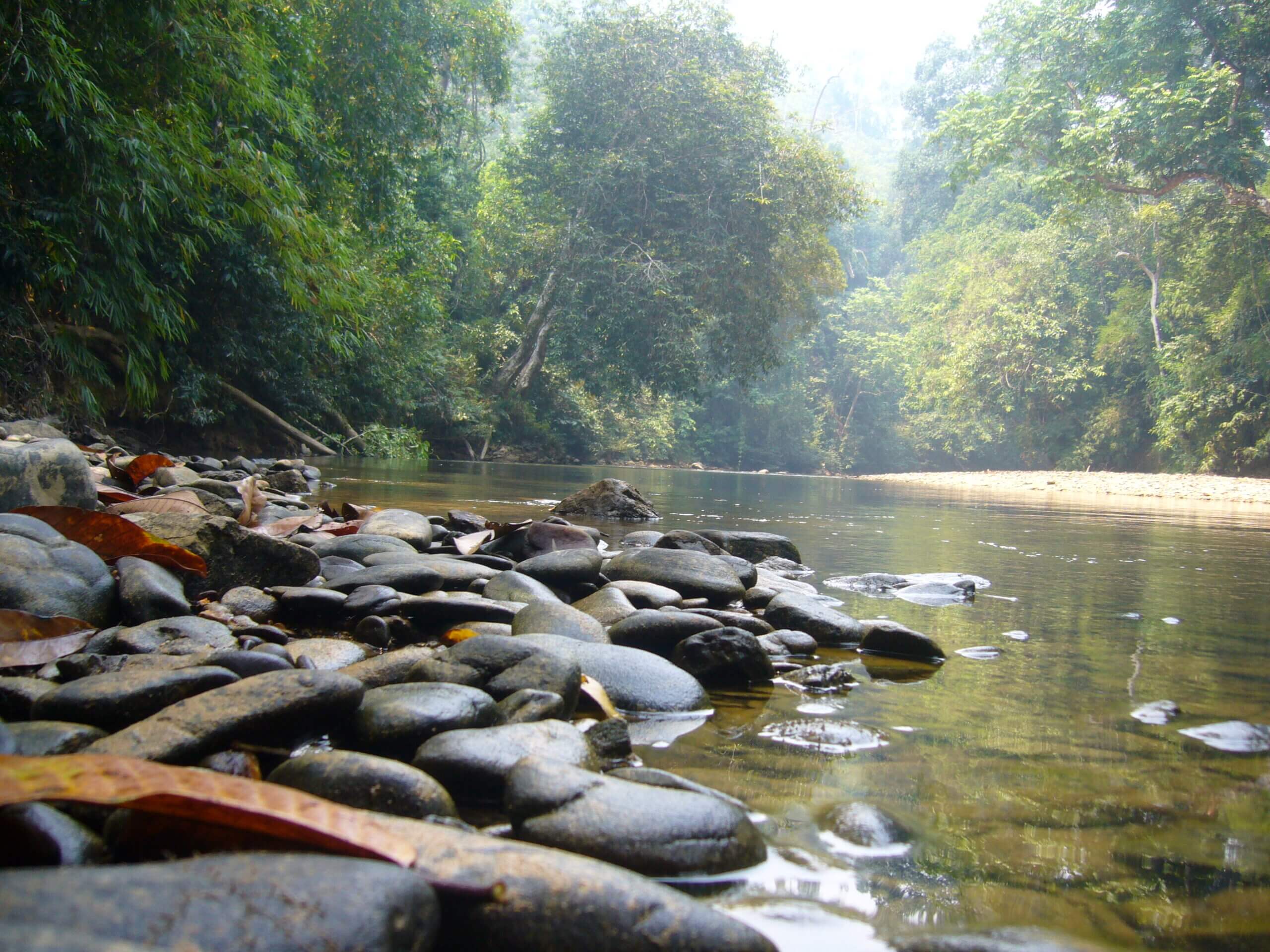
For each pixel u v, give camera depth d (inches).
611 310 856.9
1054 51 892.0
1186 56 828.0
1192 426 946.7
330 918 29.8
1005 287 1207.6
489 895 34.9
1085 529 283.7
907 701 76.1
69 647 77.1
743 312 924.6
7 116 226.5
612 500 252.5
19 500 109.4
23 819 38.9
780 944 36.7
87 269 262.5
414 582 106.7
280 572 107.8
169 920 28.2
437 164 743.1
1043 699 76.5
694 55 920.9
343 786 47.8
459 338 859.4
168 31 274.4
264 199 327.9
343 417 572.1
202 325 411.2
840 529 251.0
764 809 51.3
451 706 60.4
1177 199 1010.7
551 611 90.0
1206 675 85.7
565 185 911.7
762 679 82.5
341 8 470.9
